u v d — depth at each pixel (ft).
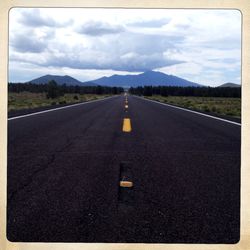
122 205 10.84
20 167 15.33
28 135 24.21
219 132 27.12
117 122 33.99
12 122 31.71
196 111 52.44
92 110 51.78
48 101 85.81
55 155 17.87
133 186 12.69
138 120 36.42
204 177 13.94
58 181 13.30
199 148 20.17
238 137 24.58
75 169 15.11
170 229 9.36
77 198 11.44
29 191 12.11
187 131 27.63
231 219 10.02
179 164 16.14
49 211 10.41
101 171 14.80
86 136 24.39
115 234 9.07
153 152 18.90
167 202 11.12
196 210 10.55
